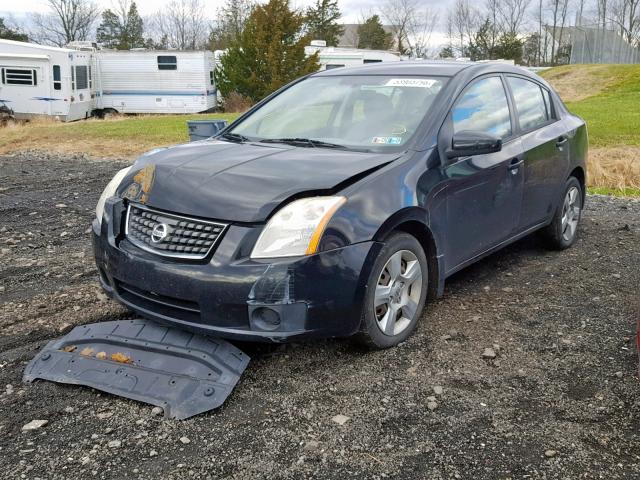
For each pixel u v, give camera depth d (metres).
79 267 5.45
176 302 3.54
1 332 4.14
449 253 4.30
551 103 5.83
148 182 3.79
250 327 3.36
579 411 3.23
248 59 28.47
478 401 3.33
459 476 2.74
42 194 8.85
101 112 27.55
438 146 4.19
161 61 27.12
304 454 2.88
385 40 73.75
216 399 3.23
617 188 9.78
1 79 24.00
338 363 3.72
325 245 3.40
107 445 2.94
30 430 3.05
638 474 2.75
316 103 4.85
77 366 3.55
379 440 2.99
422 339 4.04
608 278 5.25
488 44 69.38
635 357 3.81
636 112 19.69
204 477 2.73
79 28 73.62
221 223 3.43
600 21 71.81
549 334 4.14
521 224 5.18
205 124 5.53
